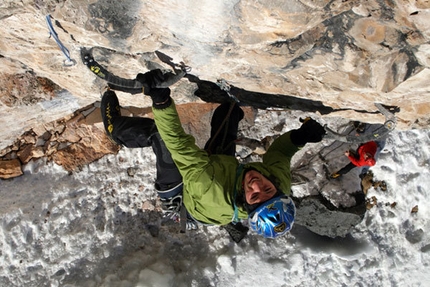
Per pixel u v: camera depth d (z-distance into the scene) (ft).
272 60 7.09
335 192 13.17
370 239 13.71
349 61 6.70
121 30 6.56
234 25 6.15
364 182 13.56
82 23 6.43
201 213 8.45
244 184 7.76
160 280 13.06
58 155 13.66
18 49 7.84
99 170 13.87
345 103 8.87
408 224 13.65
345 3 5.48
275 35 6.21
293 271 13.56
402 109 8.73
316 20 5.82
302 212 13.29
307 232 13.82
